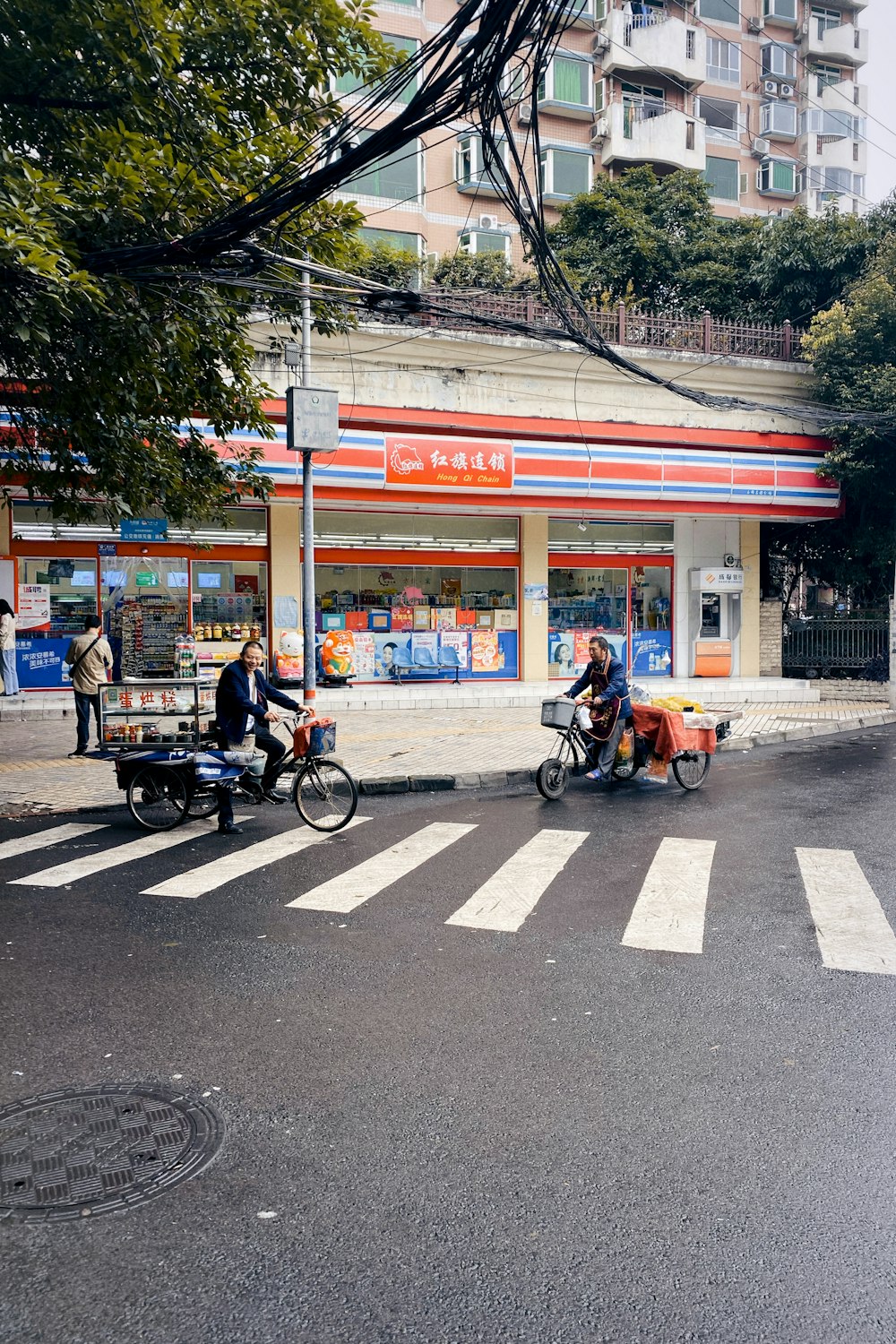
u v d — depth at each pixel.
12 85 7.51
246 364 10.25
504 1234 2.96
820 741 14.41
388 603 17.58
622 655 19.38
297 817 9.27
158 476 10.06
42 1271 2.80
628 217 23.34
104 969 5.21
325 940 5.68
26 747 12.44
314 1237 2.95
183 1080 3.98
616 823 8.87
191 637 15.69
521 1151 3.44
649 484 17.53
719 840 8.15
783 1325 2.57
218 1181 3.26
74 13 7.02
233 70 8.15
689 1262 2.83
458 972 5.16
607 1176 3.28
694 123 35.53
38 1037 4.38
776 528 21.36
